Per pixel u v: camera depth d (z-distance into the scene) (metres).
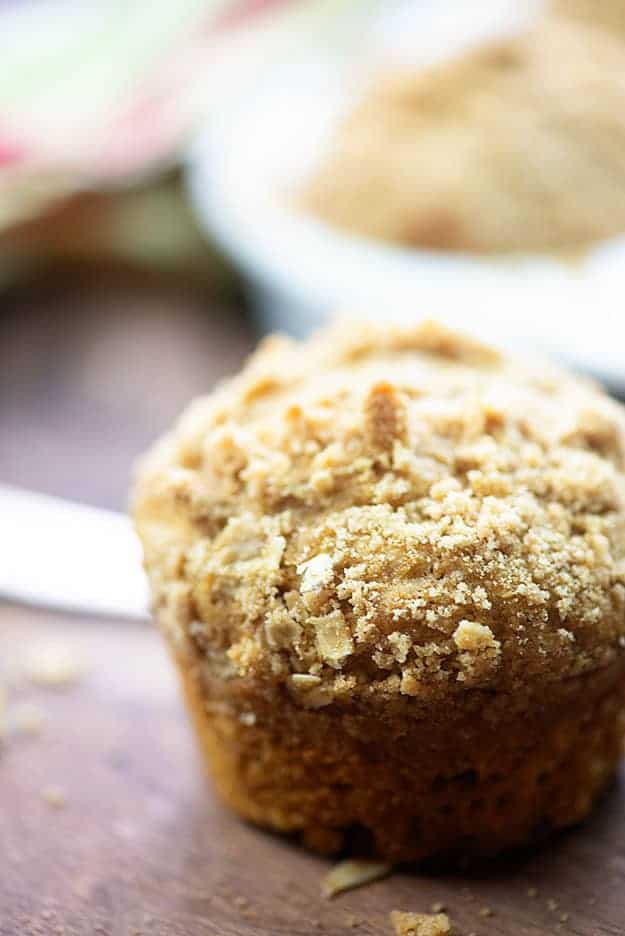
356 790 0.32
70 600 0.38
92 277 0.53
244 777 0.33
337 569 0.31
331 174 0.45
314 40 0.54
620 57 0.45
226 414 0.33
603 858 0.32
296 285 0.43
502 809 0.32
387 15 0.53
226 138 0.48
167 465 0.33
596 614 0.31
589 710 0.32
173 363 0.47
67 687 0.36
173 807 0.34
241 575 0.31
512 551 0.31
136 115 0.52
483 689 0.31
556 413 0.33
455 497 0.31
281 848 0.33
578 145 0.43
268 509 0.32
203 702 0.32
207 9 0.57
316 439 0.32
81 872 0.33
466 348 0.34
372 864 0.32
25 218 0.49
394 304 0.41
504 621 0.30
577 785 0.32
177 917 0.32
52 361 0.48
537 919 0.31
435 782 0.32
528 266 0.42
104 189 0.50
